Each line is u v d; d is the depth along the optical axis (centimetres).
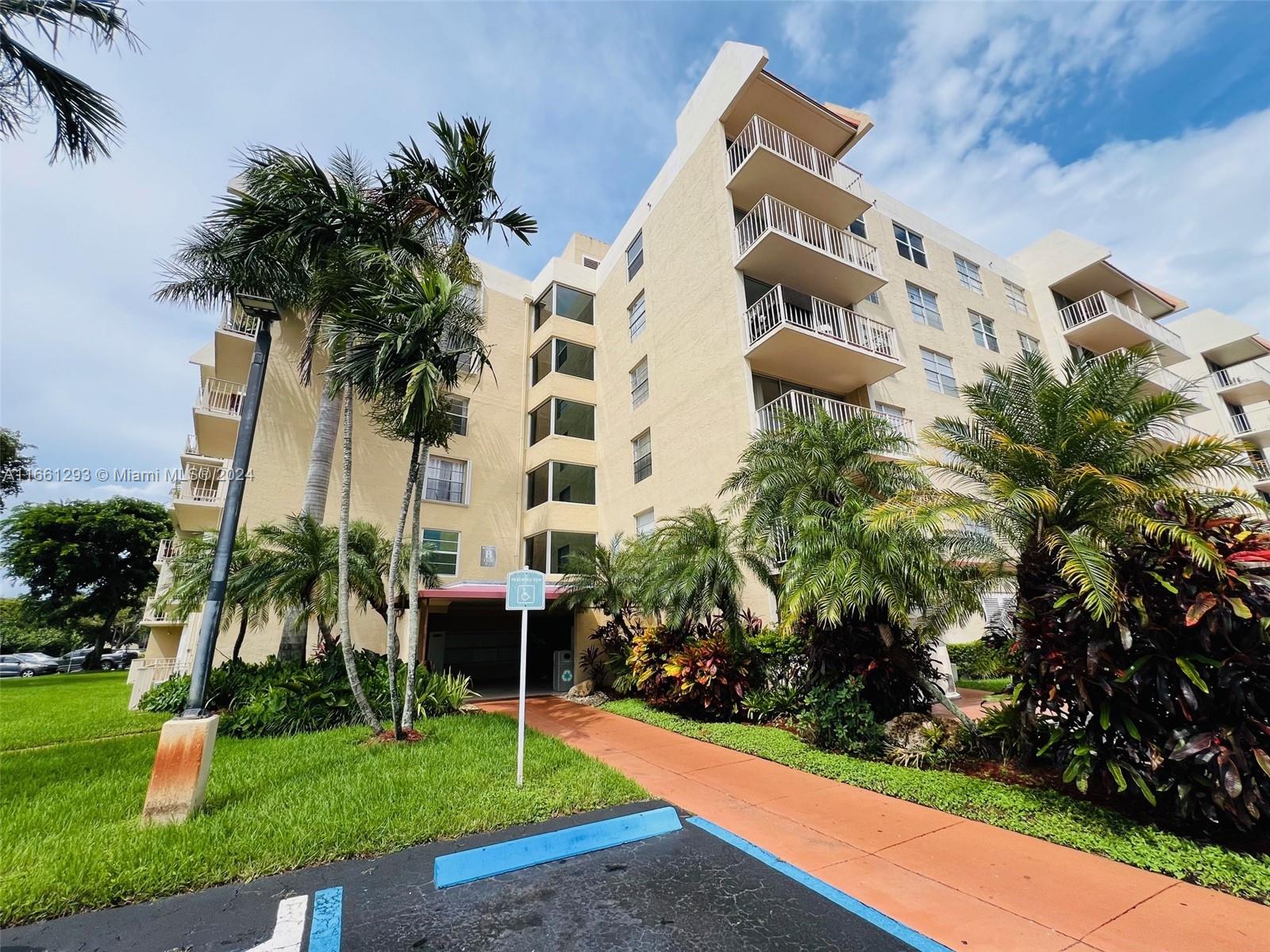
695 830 463
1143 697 476
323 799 500
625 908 330
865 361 1304
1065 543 520
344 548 801
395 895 344
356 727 845
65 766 650
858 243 1485
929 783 573
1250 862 373
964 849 425
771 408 1230
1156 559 480
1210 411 2438
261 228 782
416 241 927
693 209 1498
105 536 2892
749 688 976
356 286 804
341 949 287
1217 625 422
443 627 1811
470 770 601
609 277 1969
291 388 1519
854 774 618
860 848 427
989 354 1808
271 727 824
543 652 1917
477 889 353
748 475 937
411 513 1652
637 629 1371
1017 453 596
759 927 310
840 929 309
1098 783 539
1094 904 337
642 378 1681
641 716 1045
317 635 1401
